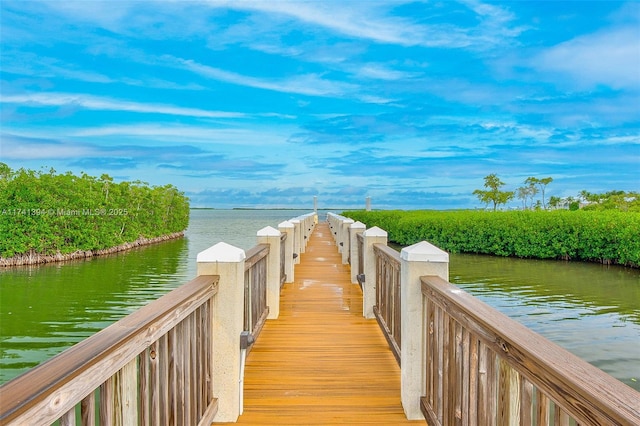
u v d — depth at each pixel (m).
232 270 2.92
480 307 1.92
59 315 10.88
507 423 1.61
